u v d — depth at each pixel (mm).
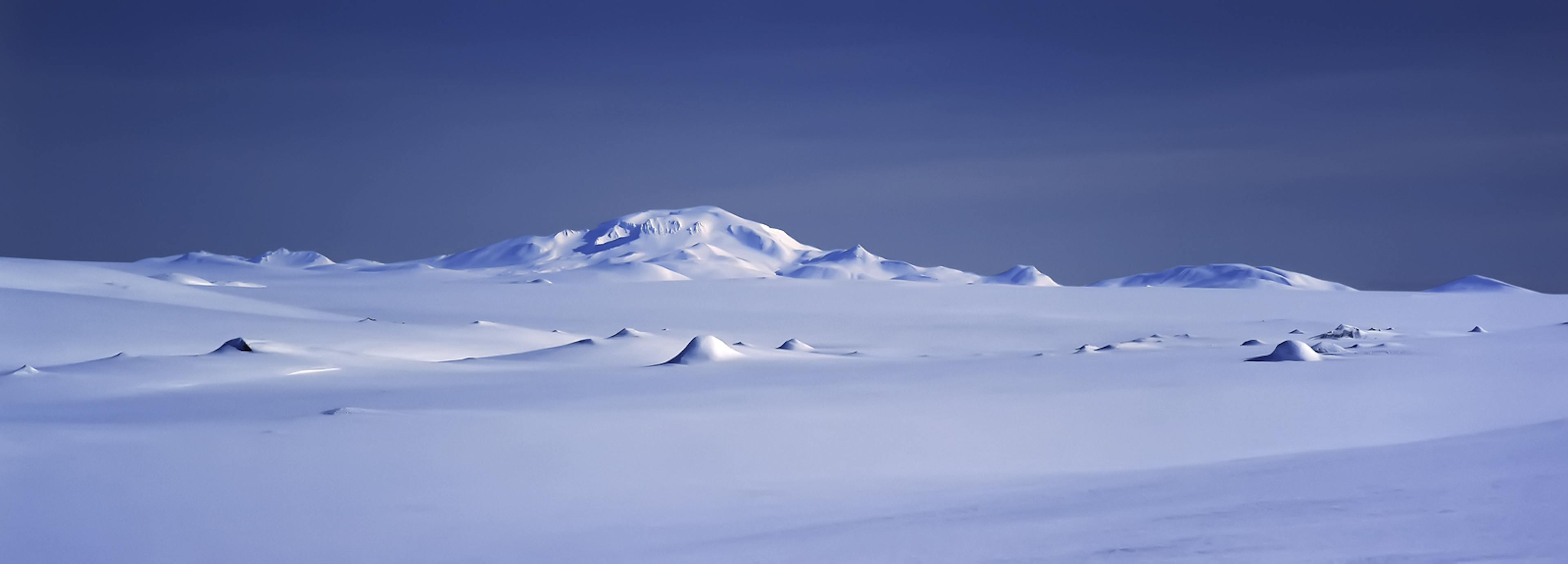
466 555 19406
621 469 33062
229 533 22719
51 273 198375
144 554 20844
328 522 23906
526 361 101562
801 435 42438
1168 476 24641
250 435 42469
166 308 145000
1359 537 14055
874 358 110438
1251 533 14867
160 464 34375
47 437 41500
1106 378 73875
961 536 16797
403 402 59000
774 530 19875
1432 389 60094
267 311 195000
